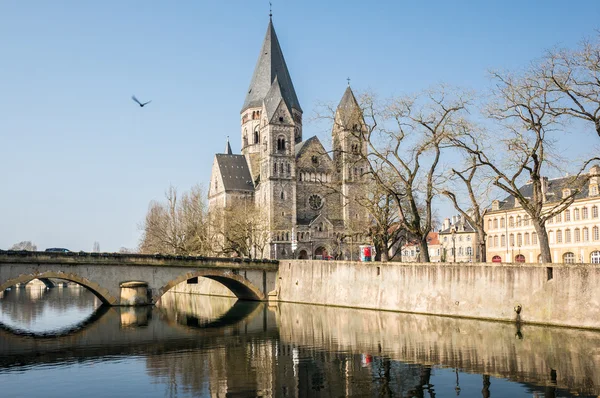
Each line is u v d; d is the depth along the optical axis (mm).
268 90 168125
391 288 60938
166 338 45656
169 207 120625
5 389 28875
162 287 75375
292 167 148375
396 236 77438
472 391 26969
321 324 52562
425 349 37156
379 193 70250
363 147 65875
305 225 145750
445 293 53875
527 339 39312
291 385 28828
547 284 45031
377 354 36031
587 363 31594
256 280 83562
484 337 40906
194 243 112500
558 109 45719
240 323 55688
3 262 64250
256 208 126875
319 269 74875
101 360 36156
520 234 122438
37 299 105188
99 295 72500
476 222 53375
